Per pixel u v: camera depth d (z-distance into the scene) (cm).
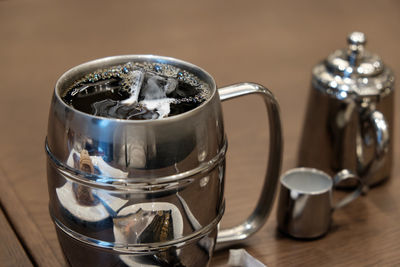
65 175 51
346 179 70
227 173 71
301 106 81
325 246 64
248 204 67
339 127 69
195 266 55
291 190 63
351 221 66
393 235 65
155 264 52
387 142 66
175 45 91
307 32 96
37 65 86
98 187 50
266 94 58
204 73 55
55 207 53
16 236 62
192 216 52
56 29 94
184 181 51
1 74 84
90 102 52
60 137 51
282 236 65
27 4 100
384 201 69
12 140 74
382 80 69
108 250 52
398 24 100
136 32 94
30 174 69
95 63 56
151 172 50
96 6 100
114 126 49
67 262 56
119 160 49
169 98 53
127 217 51
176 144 50
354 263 62
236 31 95
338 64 69
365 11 103
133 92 54
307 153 72
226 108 81
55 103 51
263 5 103
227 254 62
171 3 102
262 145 75
